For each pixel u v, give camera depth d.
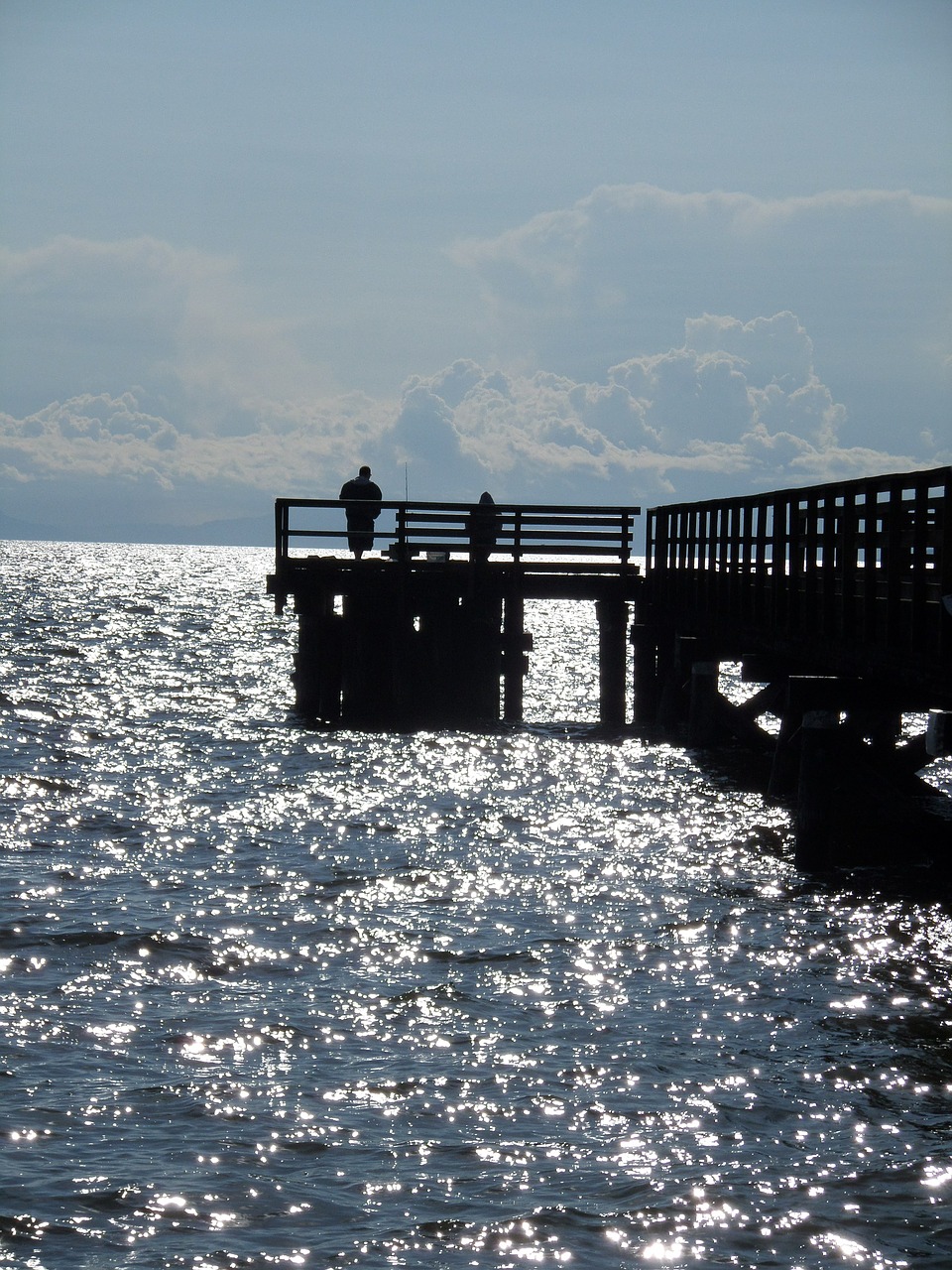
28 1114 19.23
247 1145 18.50
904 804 32.34
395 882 32.31
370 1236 16.30
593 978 25.28
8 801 41.69
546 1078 20.70
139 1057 21.39
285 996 24.22
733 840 37.19
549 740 55.06
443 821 39.72
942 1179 17.62
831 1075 20.83
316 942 27.45
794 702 33.56
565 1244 16.16
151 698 71.75
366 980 25.11
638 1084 20.45
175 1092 20.06
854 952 26.89
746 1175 17.72
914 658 28.83
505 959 26.36
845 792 38.00
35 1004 23.59
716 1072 20.94
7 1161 17.91
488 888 31.84
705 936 27.97
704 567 50.88
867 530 32.09
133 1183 17.44
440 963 26.11
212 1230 16.42
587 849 36.00
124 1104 19.67
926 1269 15.66
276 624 137.50
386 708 57.44
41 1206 16.83
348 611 56.94
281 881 32.28
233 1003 23.83
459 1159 18.17
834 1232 16.38
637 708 59.25
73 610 148.62
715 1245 16.11
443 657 57.34
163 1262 15.75
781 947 27.23
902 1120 19.31
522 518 57.97
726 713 49.16
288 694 75.31
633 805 42.28
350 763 49.81
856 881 32.59
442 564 57.41
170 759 50.69
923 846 32.09
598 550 58.44
